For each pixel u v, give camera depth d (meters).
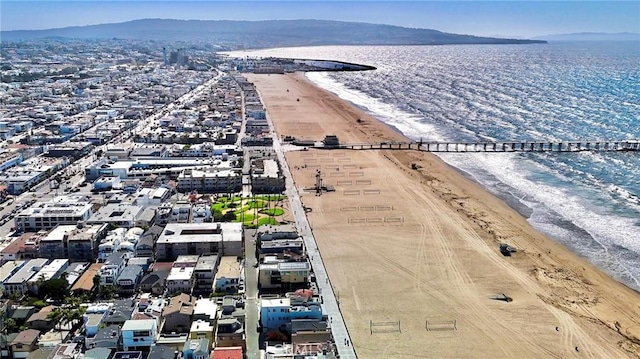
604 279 199.00
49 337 158.62
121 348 152.38
